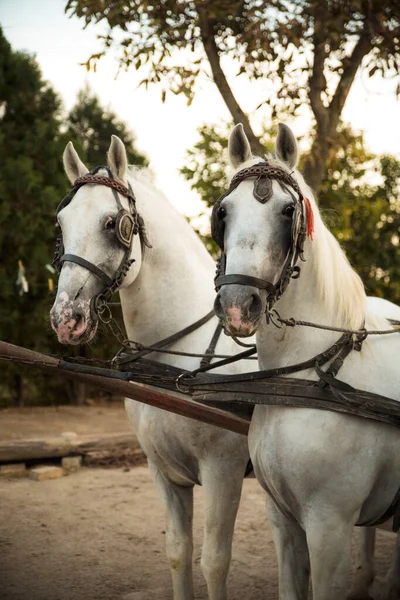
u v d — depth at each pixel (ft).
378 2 14.74
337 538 7.27
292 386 7.41
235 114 17.95
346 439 7.22
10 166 30.71
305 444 7.22
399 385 7.72
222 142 24.63
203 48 17.28
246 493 18.13
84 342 8.64
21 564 13.01
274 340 7.68
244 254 6.70
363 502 7.46
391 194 28.81
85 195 8.99
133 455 21.59
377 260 27.76
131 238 9.03
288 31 15.40
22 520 15.56
